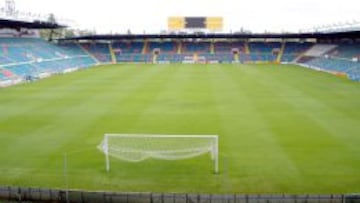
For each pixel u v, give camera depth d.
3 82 59.69
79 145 28.58
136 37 103.62
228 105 42.00
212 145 26.95
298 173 23.22
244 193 20.78
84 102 44.19
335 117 35.91
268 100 44.50
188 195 18.30
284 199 18.00
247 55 105.06
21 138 30.38
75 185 21.95
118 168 24.19
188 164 24.70
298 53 104.12
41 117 37.03
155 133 31.47
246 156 26.05
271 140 29.28
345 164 24.41
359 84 57.41
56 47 98.75
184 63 99.12
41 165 24.80
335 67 77.00
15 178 22.88
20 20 72.31
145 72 76.19
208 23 108.25
